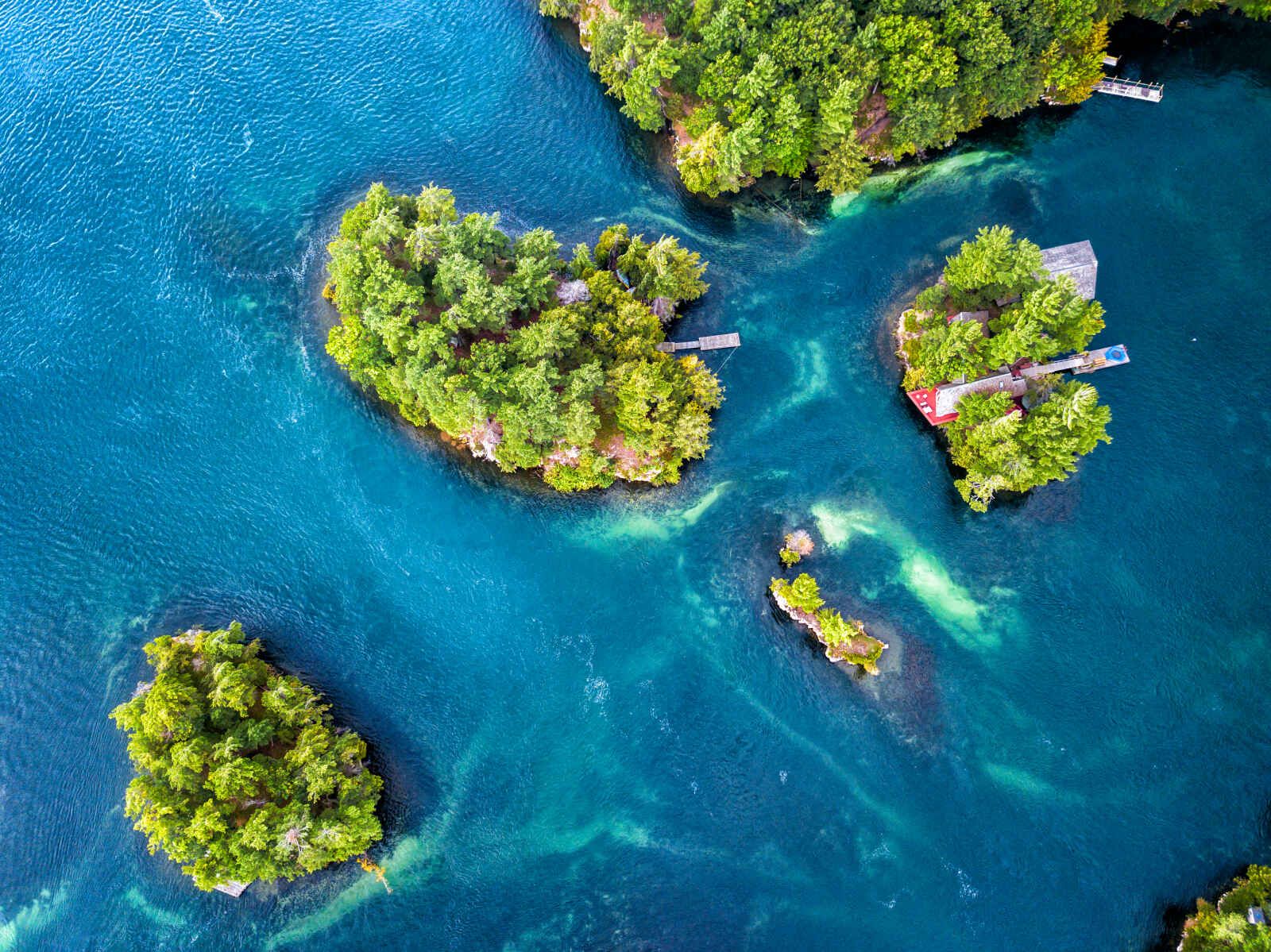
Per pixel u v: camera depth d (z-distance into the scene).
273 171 149.62
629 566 121.38
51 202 151.00
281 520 127.00
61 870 113.12
